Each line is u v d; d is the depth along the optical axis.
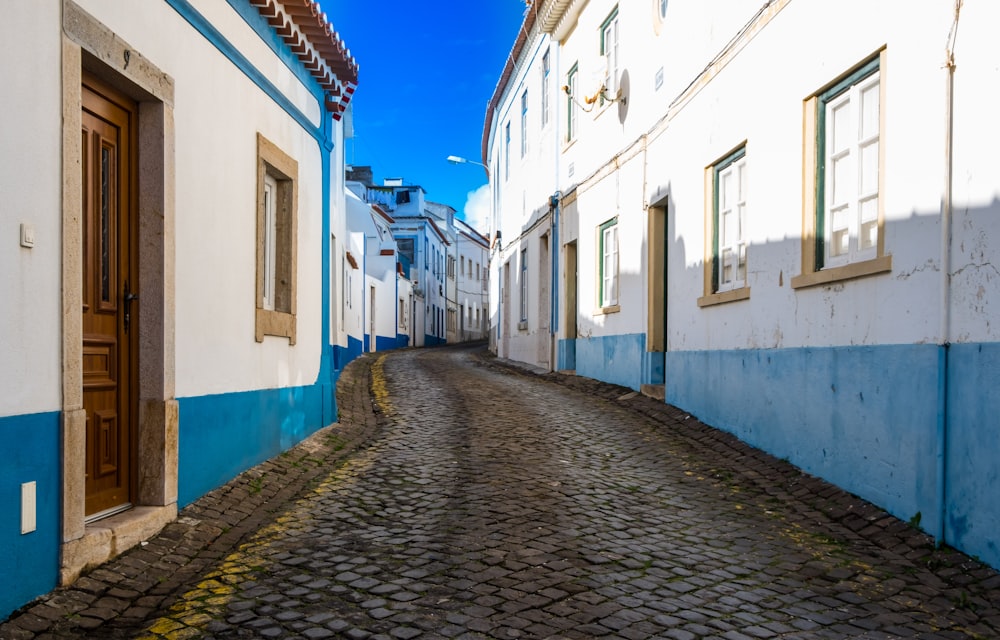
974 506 4.46
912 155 5.05
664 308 10.69
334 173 13.76
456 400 11.34
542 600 3.94
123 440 4.75
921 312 4.96
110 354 4.62
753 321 7.48
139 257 4.88
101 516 4.48
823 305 6.20
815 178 6.42
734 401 7.93
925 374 4.89
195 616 3.66
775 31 6.98
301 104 7.81
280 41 7.18
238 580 4.17
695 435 8.28
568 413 9.99
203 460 5.50
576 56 14.12
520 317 19.17
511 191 20.30
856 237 5.87
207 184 5.59
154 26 4.82
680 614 3.82
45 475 3.71
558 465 7.06
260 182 6.63
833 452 6.04
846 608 3.96
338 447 7.90
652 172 10.48
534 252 17.33
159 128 4.88
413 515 5.47
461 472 6.75
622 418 9.59
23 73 3.56
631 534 5.12
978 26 4.45
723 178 8.48
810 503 5.83
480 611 3.78
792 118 6.67
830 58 6.07
